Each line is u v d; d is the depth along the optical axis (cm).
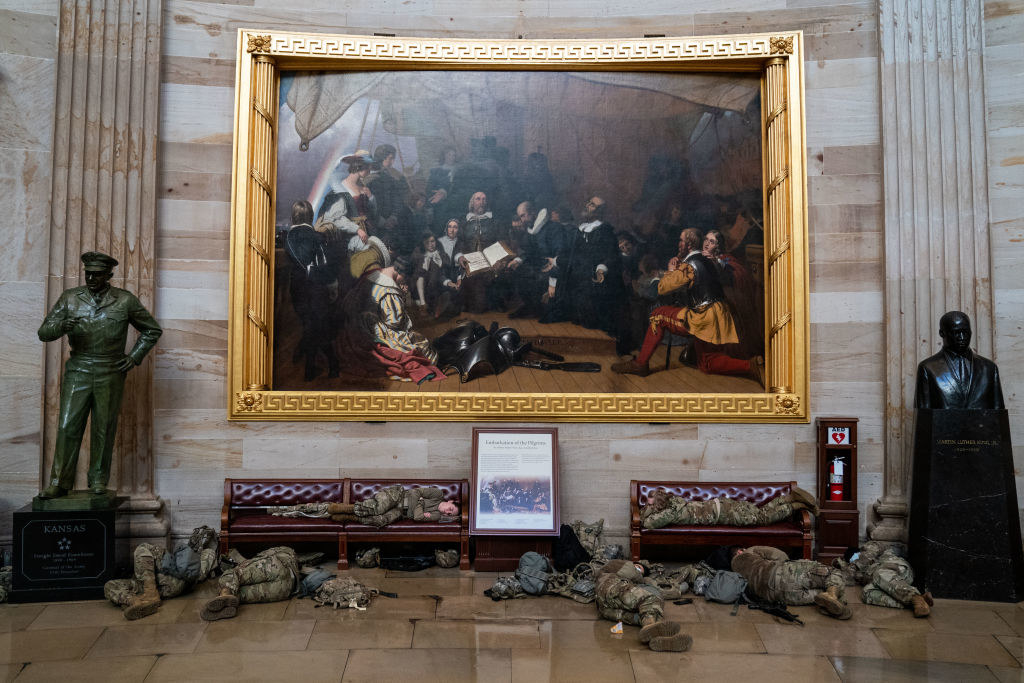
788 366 765
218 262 772
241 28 780
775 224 769
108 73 740
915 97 753
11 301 715
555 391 780
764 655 530
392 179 792
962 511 650
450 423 780
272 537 712
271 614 609
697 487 757
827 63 781
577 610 622
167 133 768
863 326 768
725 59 775
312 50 775
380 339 784
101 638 556
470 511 731
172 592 643
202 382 767
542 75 793
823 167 777
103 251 732
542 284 788
